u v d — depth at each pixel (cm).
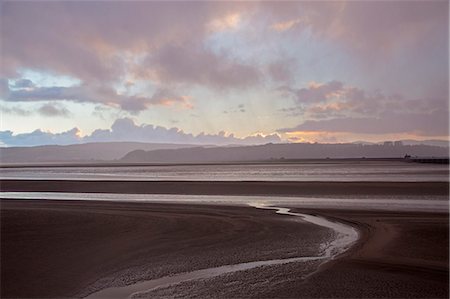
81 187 4519
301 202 2934
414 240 1623
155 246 1588
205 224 2020
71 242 1638
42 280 1210
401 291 1080
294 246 1591
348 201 2948
